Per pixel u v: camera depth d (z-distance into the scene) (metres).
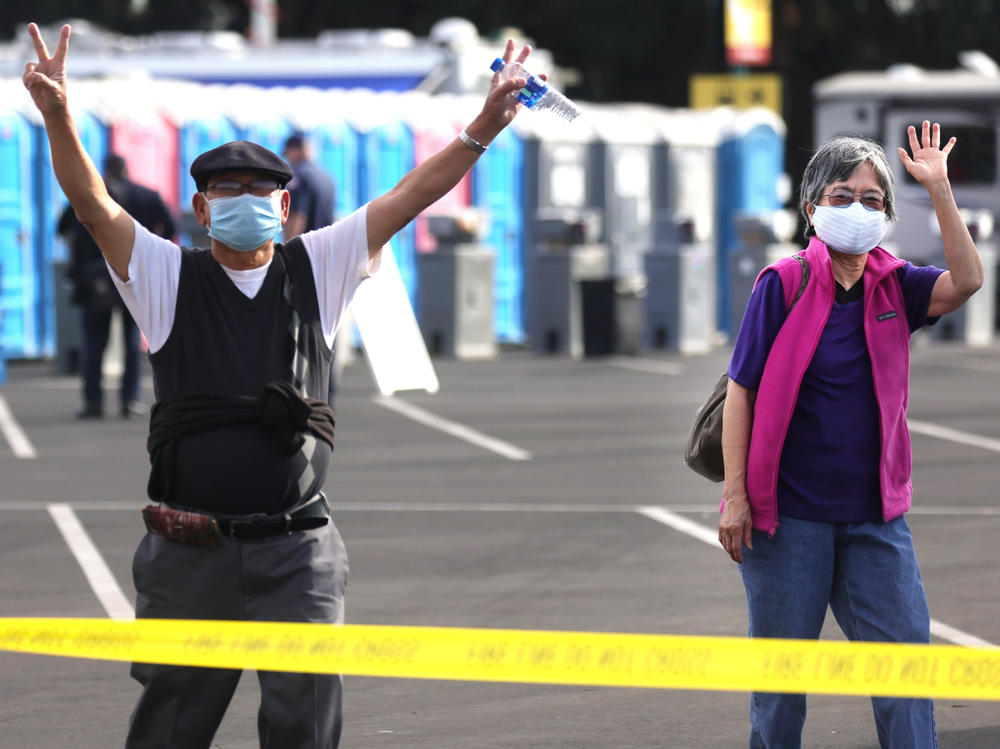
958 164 112.31
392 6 154.38
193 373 17.36
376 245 17.83
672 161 97.81
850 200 18.70
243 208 17.02
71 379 72.19
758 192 103.00
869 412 18.80
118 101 79.06
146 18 151.50
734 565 34.50
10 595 31.67
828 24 150.25
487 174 90.19
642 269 94.19
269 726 17.33
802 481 18.83
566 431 55.75
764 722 18.95
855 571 18.86
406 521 39.41
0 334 70.00
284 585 17.53
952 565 34.44
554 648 17.02
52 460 48.88
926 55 155.88
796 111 159.88
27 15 149.00
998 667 16.55
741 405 18.92
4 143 77.00
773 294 18.84
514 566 34.31
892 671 16.59
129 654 17.11
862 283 18.98
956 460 49.41
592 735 23.33
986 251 94.31
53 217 78.62
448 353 83.94
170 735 17.62
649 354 86.50
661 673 16.36
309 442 17.55
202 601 17.47
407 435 54.75
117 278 17.28
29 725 23.88
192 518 17.27
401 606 30.61
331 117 85.56
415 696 25.45
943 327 94.00
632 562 34.75
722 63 116.88
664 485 44.72
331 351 17.88
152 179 80.19
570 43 154.25
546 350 86.25
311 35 157.00
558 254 85.56
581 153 93.31
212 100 82.50
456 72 98.94
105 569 34.03
